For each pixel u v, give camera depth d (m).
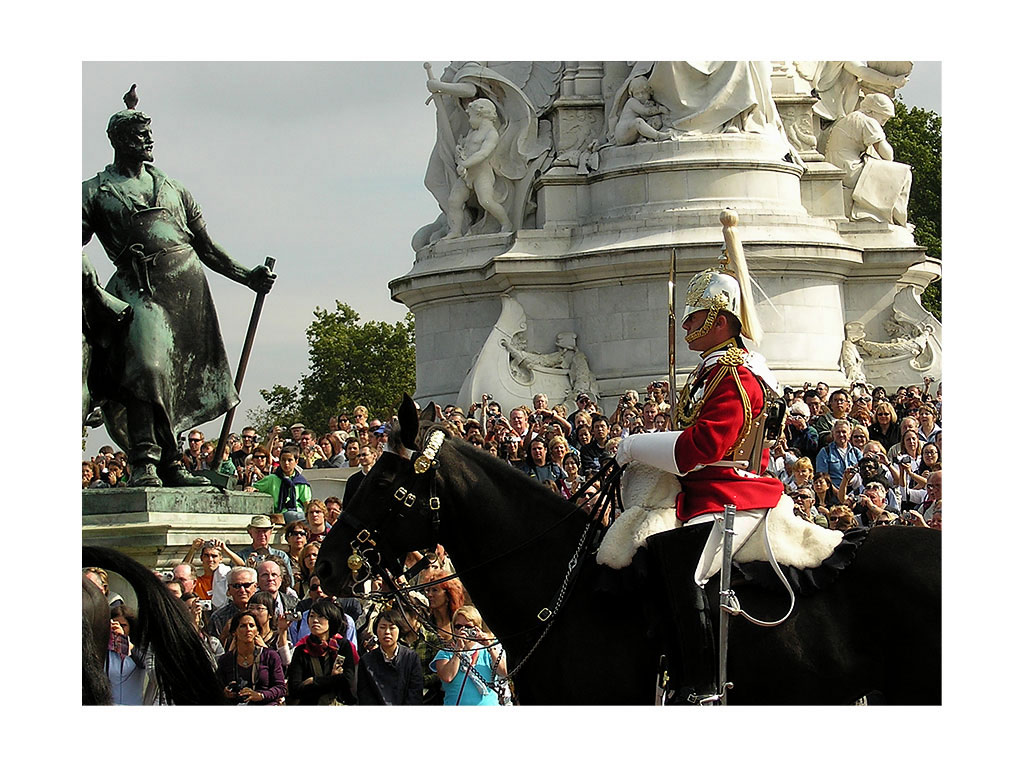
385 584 10.50
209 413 16.61
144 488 15.99
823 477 20.56
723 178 32.34
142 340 16.02
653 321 31.88
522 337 33.06
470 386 32.56
